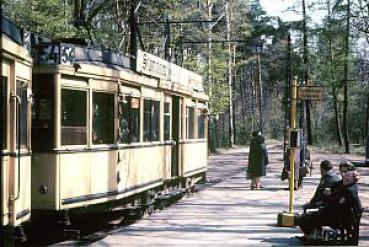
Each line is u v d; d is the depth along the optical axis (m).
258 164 23.00
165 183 17.95
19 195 9.45
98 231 13.41
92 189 12.09
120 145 13.31
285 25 54.97
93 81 12.21
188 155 20.58
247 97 101.31
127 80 13.77
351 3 40.41
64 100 11.34
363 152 55.03
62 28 26.69
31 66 10.47
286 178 23.98
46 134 11.10
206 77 49.00
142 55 15.22
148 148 15.55
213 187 23.98
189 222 14.76
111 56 13.52
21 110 9.81
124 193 13.56
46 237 12.15
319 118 84.62
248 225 14.26
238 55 63.72
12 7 26.20
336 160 43.16
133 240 12.23
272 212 16.59
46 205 11.02
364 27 40.09
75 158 11.54
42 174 11.06
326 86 58.25
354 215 11.40
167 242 12.01
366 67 52.88
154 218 15.50
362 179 28.14
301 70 55.84
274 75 81.88
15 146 9.31
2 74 8.96
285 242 12.02
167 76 17.89
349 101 71.50
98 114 12.41
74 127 11.58
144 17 35.12
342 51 52.44
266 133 105.00
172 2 34.62
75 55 11.98
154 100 16.25
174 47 41.62
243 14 60.28
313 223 11.70
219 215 16.02
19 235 10.04
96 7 31.70
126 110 13.84
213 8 58.12
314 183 25.64
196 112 22.00
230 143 66.62
